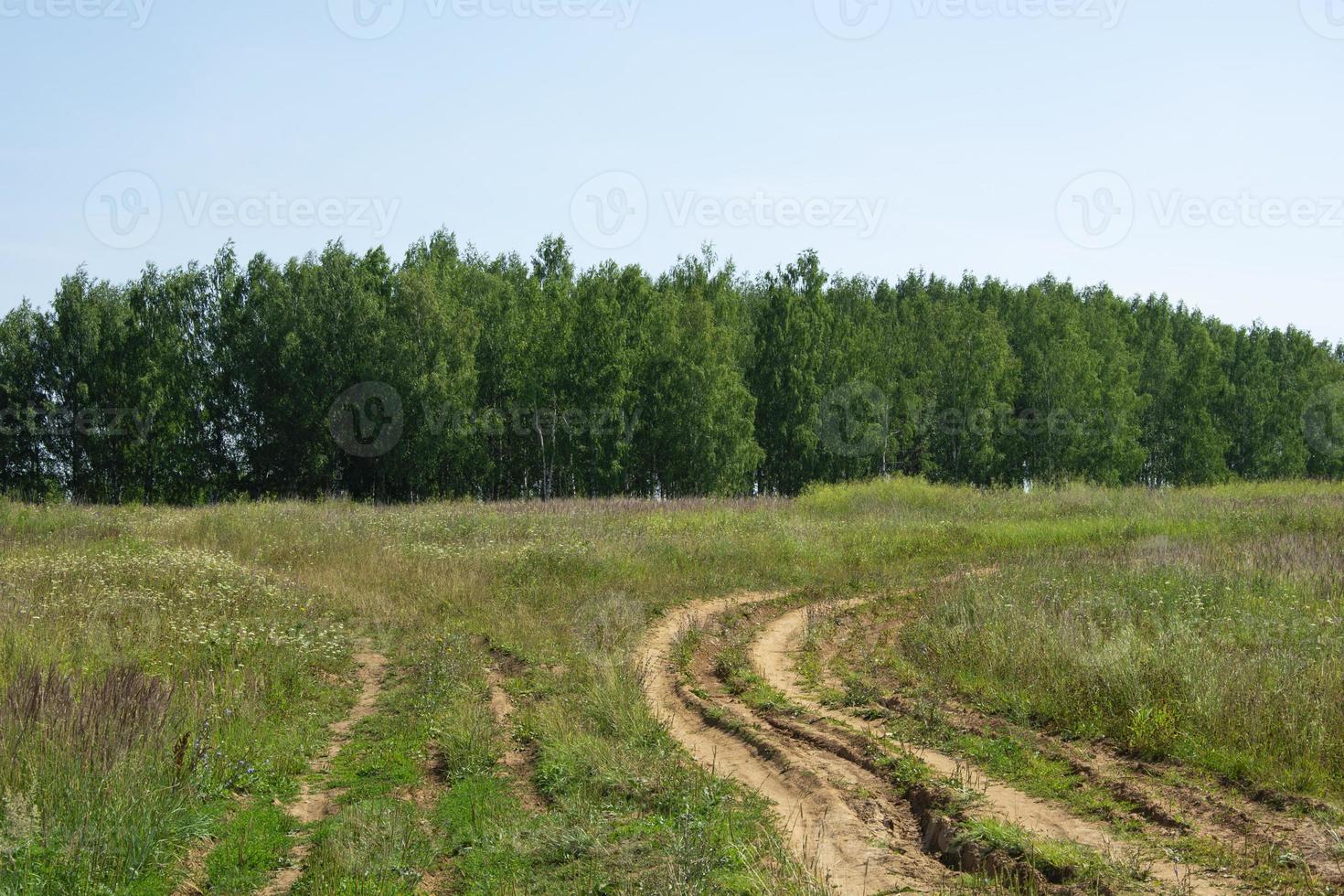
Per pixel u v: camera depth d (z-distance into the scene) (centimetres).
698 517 2569
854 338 5312
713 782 741
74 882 552
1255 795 680
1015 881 563
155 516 2489
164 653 1083
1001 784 731
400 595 1545
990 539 2322
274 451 4450
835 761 800
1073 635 1074
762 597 1678
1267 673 884
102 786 634
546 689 1034
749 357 5191
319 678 1083
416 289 4356
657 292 4812
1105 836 628
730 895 552
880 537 2289
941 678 1052
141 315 4375
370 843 623
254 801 719
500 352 4706
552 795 730
